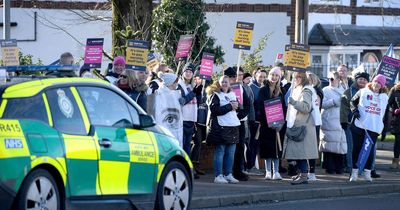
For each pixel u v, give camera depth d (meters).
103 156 10.62
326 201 15.55
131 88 14.55
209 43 30.19
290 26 36.06
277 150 17.02
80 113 10.56
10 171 9.38
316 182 17.25
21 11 35.72
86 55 15.79
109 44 35.44
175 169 12.09
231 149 16.53
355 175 17.52
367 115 17.19
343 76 18.84
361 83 18.30
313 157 16.62
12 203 9.41
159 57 22.94
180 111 15.61
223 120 16.22
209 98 16.27
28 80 10.28
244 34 18.20
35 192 9.68
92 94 10.91
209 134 16.28
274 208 14.42
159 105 15.34
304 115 16.55
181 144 15.62
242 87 16.89
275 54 36.16
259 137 17.12
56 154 9.95
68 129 10.30
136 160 11.20
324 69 36.72
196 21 29.45
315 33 36.84
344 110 18.52
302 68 16.86
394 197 16.34
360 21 38.31
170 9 29.03
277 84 17.28
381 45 38.09
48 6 35.59
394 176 18.97
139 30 21.22
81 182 10.30
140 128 11.48
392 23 39.28
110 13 35.03
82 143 10.36
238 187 16.02
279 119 16.73
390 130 20.55
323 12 37.16
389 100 20.41
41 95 10.16
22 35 35.78
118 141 10.92
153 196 11.59
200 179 17.11
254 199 15.07
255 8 36.06
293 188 16.08
